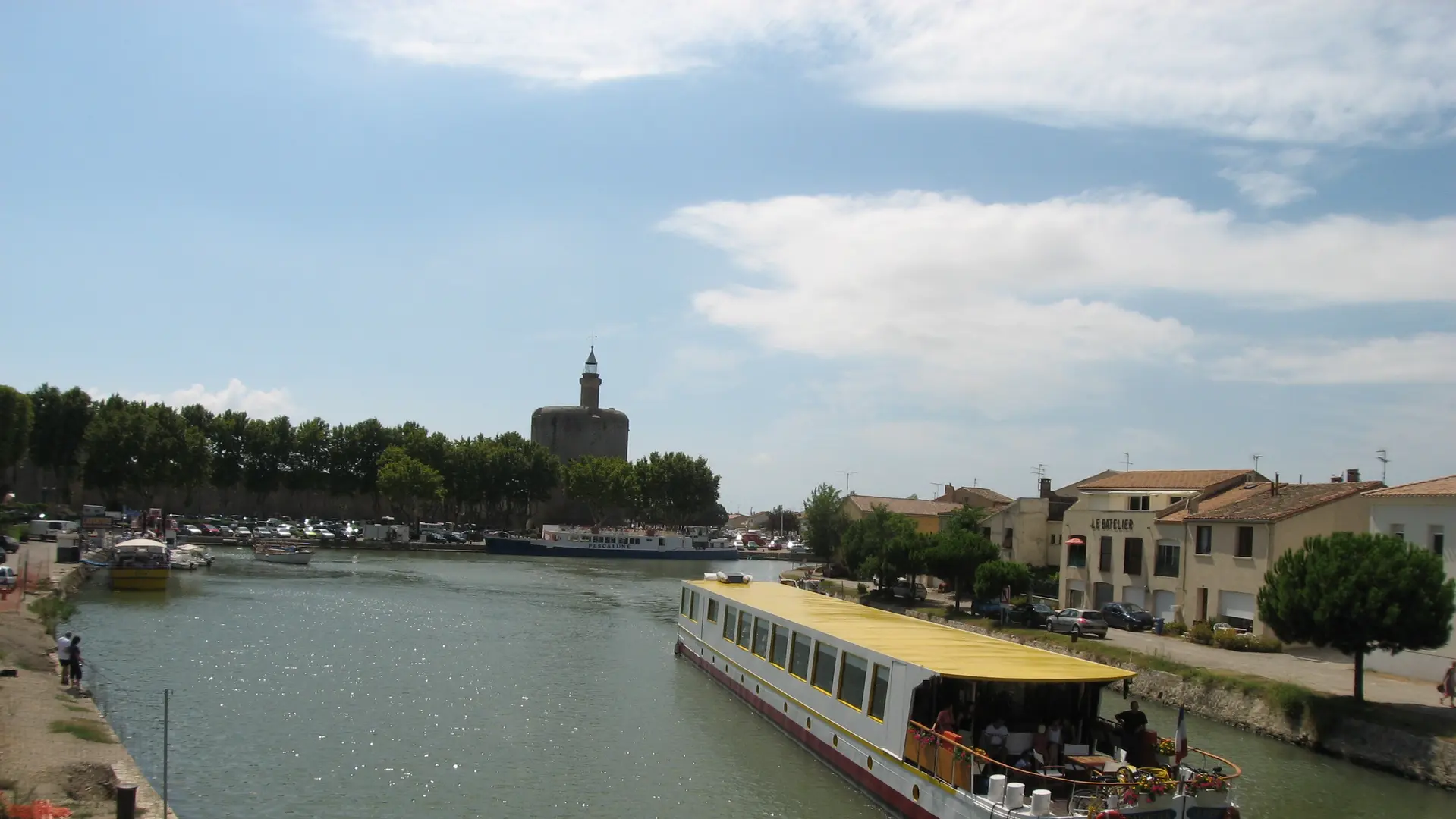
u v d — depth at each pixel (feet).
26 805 65.10
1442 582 111.96
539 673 146.41
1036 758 74.33
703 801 88.58
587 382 647.56
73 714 98.63
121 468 385.70
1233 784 91.45
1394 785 97.30
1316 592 115.14
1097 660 151.74
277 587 255.29
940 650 91.71
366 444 516.73
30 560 240.73
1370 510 145.07
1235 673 134.00
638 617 222.69
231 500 504.84
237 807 83.61
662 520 586.86
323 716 115.55
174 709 115.14
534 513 597.11
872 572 255.50
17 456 339.98
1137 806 68.49
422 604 230.07
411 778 93.50
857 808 86.99
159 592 227.81
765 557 526.98
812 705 103.04
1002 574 202.59
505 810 85.51
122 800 65.10
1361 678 114.32
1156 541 196.65
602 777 95.20
